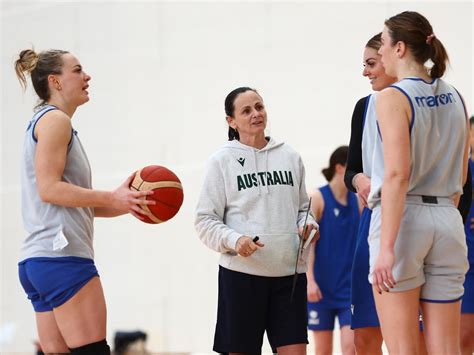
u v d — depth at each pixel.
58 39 26.88
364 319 9.59
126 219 24.30
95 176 25.55
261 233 9.29
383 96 7.57
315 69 20.61
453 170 7.91
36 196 8.66
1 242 27.94
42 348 9.00
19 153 27.88
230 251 9.27
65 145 8.50
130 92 24.86
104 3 25.66
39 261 8.57
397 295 7.65
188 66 23.48
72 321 8.55
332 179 13.45
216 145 22.84
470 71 17.62
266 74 21.59
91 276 8.68
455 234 7.70
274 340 9.47
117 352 17.89
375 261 7.82
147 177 8.83
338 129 20.08
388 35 7.99
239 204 9.37
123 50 25.09
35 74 9.06
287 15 21.22
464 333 12.92
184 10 23.61
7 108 28.22
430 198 7.73
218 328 9.57
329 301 13.38
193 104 23.38
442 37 18.09
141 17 24.67
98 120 25.55
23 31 27.91
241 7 22.22
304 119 20.72
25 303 27.03
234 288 9.33
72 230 8.62
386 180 7.38
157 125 24.19
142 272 23.80
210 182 9.43
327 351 13.53
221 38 22.70
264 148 9.59
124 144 24.91
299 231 9.40
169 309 23.11
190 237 22.91
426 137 7.60
